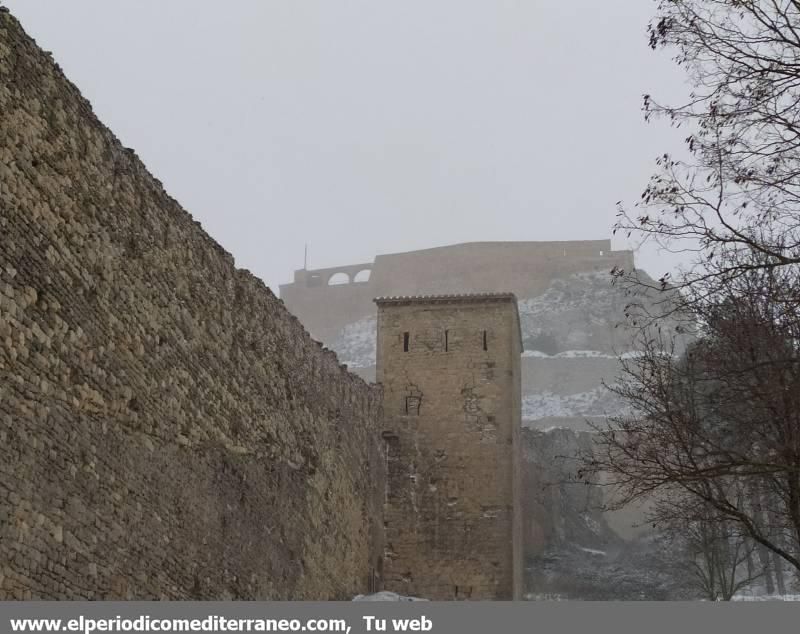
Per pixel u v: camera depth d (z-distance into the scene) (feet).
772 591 178.70
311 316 449.89
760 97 61.00
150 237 79.05
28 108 60.44
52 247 63.10
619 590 200.13
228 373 95.09
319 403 125.59
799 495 75.92
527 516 231.91
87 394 67.41
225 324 95.09
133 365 74.90
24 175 59.77
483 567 158.10
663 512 124.98
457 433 163.12
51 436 62.34
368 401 153.58
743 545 187.52
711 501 77.87
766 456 79.56
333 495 129.29
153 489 77.46
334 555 128.67
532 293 411.54
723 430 81.56
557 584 207.72
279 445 108.88
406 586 157.69
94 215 69.36
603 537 250.16
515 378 169.99
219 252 94.68
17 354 58.54
